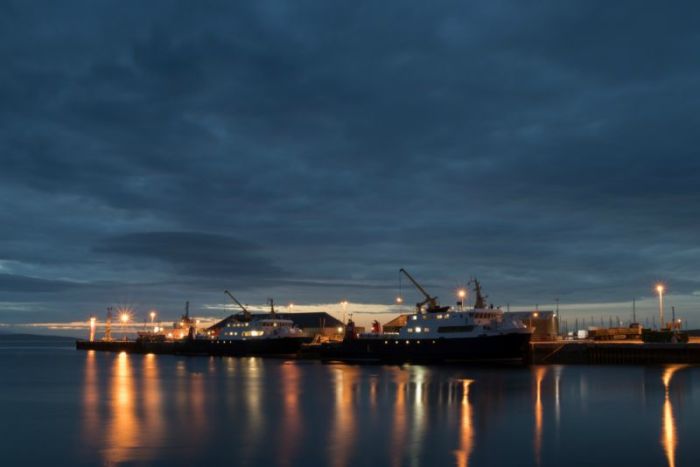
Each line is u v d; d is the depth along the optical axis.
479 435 50.22
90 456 44.56
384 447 46.19
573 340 150.25
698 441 47.38
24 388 95.06
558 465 40.72
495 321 130.38
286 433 52.09
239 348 189.12
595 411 61.72
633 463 41.06
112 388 93.31
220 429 54.28
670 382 86.38
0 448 47.31
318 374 115.00
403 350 138.00
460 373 108.25
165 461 42.84
